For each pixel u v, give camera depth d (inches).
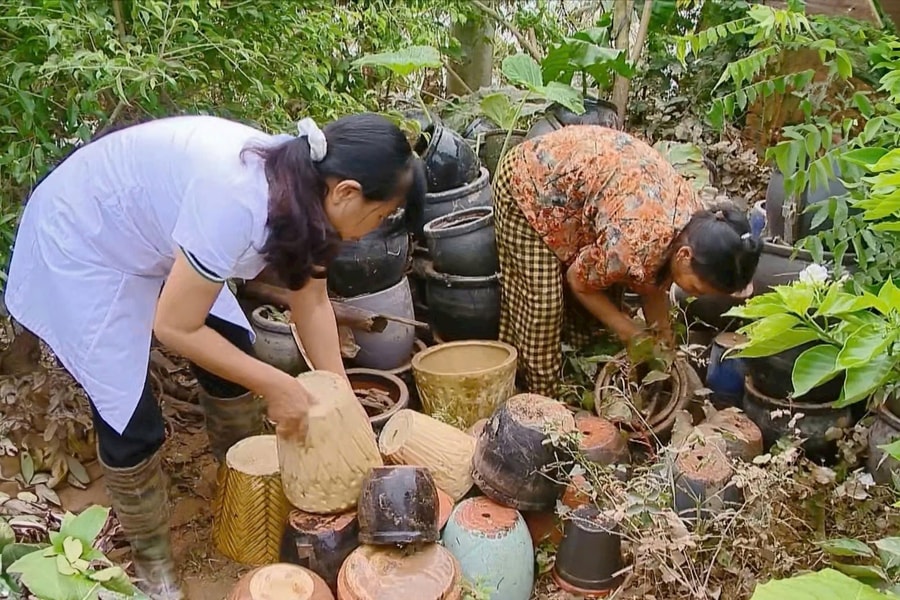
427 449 68.2
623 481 68.9
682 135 134.8
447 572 58.0
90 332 58.7
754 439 73.4
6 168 75.3
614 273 76.9
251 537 69.1
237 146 54.0
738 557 61.1
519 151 83.6
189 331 54.3
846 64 81.4
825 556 61.9
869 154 56.9
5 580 49.5
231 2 88.6
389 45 122.9
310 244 51.3
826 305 44.2
